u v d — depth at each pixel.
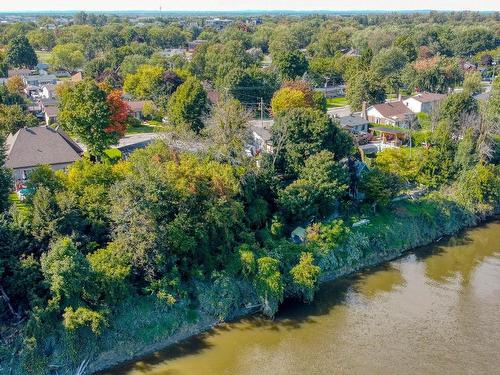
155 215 50.12
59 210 49.44
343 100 153.62
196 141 71.88
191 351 48.03
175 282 50.41
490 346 49.38
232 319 52.69
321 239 62.34
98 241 51.97
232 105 76.19
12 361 42.75
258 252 56.56
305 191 62.75
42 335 43.75
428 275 62.88
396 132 103.50
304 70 159.12
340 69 171.38
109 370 45.19
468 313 54.91
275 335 50.66
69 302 45.31
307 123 69.19
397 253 67.81
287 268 57.12
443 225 74.44
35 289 45.50
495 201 81.44
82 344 44.91
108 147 81.75
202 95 93.69
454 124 89.06
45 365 43.31
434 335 50.97
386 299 57.31
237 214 56.62
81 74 169.75
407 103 132.62
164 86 126.38
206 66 162.88
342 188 64.88
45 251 48.12
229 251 55.66
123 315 48.00
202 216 54.53
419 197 76.81
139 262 49.44
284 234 63.16
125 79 143.25
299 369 45.94
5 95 118.50
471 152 80.12
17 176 73.00
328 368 46.06
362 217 69.25
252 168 64.56
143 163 57.03
